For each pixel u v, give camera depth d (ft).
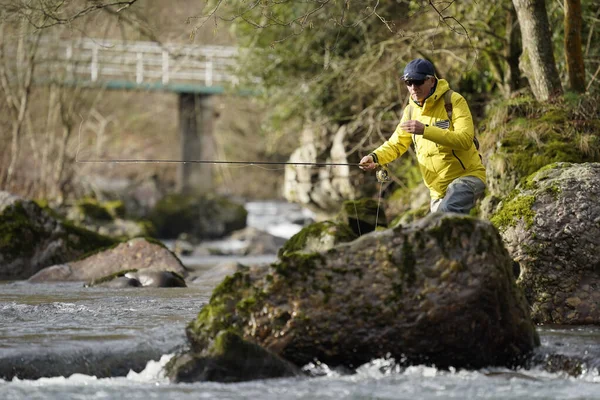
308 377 33.91
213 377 33.14
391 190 122.93
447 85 42.60
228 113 273.33
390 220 109.19
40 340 37.40
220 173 288.71
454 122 42.11
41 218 90.68
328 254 35.24
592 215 44.24
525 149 64.59
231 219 208.85
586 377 34.01
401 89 112.37
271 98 132.46
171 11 157.28
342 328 34.42
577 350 35.78
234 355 33.30
